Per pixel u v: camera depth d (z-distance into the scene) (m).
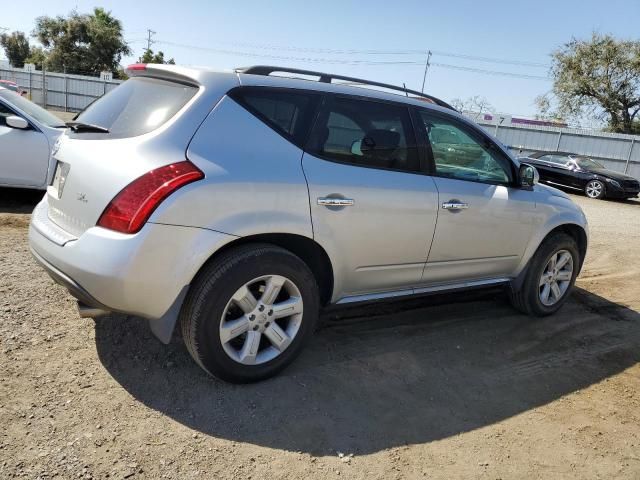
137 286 2.68
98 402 2.85
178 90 3.04
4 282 4.21
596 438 3.06
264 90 3.14
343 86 3.51
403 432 2.92
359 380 3.39
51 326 3.59
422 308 4.75
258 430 2.79
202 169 2.78
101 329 3.62
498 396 3.42
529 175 4.34
